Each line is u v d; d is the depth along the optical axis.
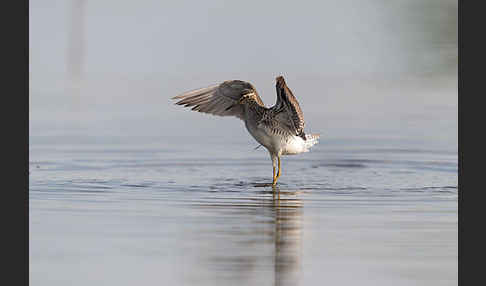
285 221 12.66
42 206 13.58
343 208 13.67
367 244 11.37
